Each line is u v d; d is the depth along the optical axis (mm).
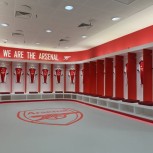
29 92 9539
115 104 6520
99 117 5559
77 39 8023
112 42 7992
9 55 9516
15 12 4855
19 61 9281
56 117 5492
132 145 3168
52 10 4730
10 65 9422
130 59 6250
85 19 5438
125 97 7035
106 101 6836
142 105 5102
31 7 4527
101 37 7641
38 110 6711
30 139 3457
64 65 10586
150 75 5605
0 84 9250
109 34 7156
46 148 2996
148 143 3270
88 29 6469
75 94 9648
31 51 10117
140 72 6312
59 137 3594
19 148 2990
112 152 2846
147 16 5219
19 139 3455
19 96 9188
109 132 3959
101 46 8859
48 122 4852
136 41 6559
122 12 4852
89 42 8578
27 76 9945
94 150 2924
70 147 3049
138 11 4773
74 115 5832
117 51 7211
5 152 2818
